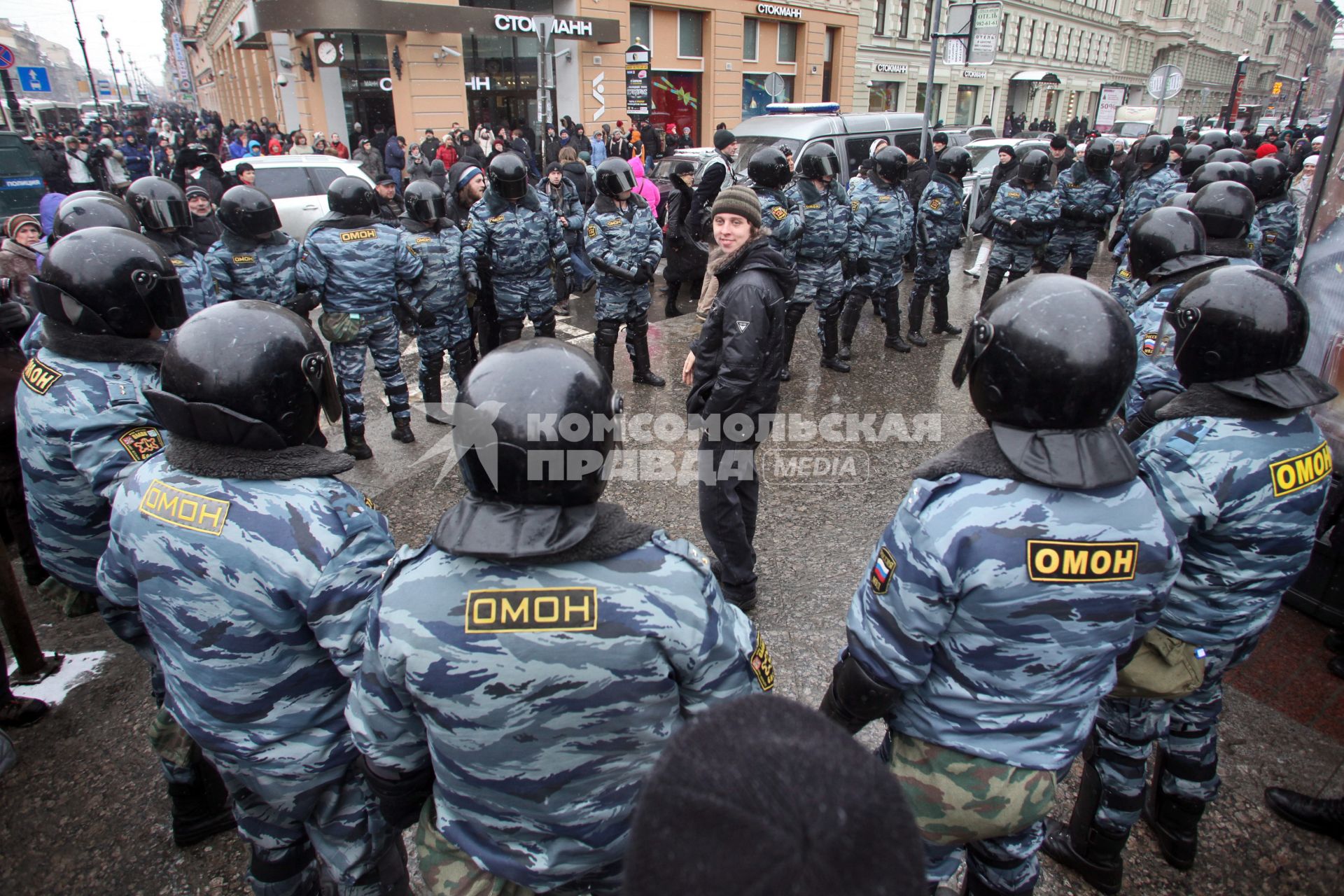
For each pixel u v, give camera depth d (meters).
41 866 2.16
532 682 1.11
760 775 0.64
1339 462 3.03
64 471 1.92
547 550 1.10
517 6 18.34
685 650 1.17
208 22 35.09
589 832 1.22
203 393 1.39
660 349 6.85
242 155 16.50
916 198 9.29
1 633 3.27
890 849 0.63
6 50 19.00
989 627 1.32
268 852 1.68
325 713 1.54
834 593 3.35
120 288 1.88
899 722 1.53
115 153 16.98
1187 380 1.76
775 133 9.83
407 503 4.18
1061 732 1.41
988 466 1.35
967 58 8.50
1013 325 1.30
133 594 1.61
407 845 2.24
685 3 20.17
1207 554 1.71
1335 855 2.14
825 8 23.88
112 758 2.53
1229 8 59.94
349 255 4.32
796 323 5.90
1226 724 2.60
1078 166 7.61
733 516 3.03
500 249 5.34
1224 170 5.01
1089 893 2.04
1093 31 43.06
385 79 16.59
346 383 4.53
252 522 1.39
